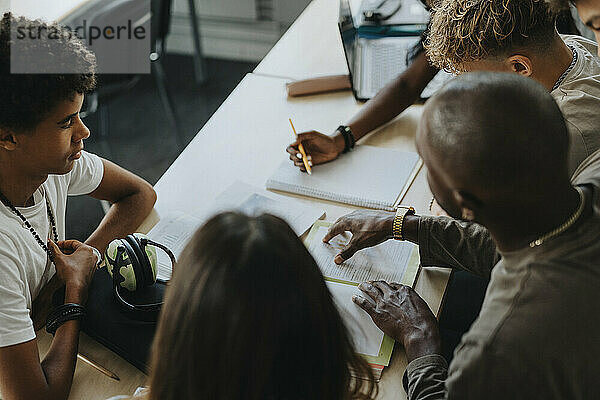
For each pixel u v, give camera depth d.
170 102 3.36
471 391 0.98
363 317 1.35
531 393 0.95
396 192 1.67
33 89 1.17
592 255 0.93
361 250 1.51
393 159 1.77
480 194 0.92
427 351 1.24
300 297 0.73
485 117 0.89
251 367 0.73
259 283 0.72
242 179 1.75
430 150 0.94
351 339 0.84
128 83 2.66
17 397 1.21
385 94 1.87
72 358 1.26
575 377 0.93
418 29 2.16
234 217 0.76
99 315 1.30
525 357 0.94
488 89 0.91
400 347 1.30
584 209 0.95
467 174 0.91
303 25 2.37
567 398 0.94
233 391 0.74
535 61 1.43
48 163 1.28
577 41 1.67
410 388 1.19
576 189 0.97
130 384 1.26
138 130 3.34
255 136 1.89
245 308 0.71
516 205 0.92
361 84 2.03
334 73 2.11
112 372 1.28
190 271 0.74
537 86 0.93
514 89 0.91
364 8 2.20
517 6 1.37
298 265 0.74
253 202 1.66
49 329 1.30
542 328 0.93
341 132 1.80
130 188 1.67
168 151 3.22
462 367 0.98
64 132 1.25
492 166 0.89
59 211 1.51
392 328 1.30
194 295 0.73
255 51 3.84
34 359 1.22
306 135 1.76
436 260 1.46
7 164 1.27
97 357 1.30
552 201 0.92
